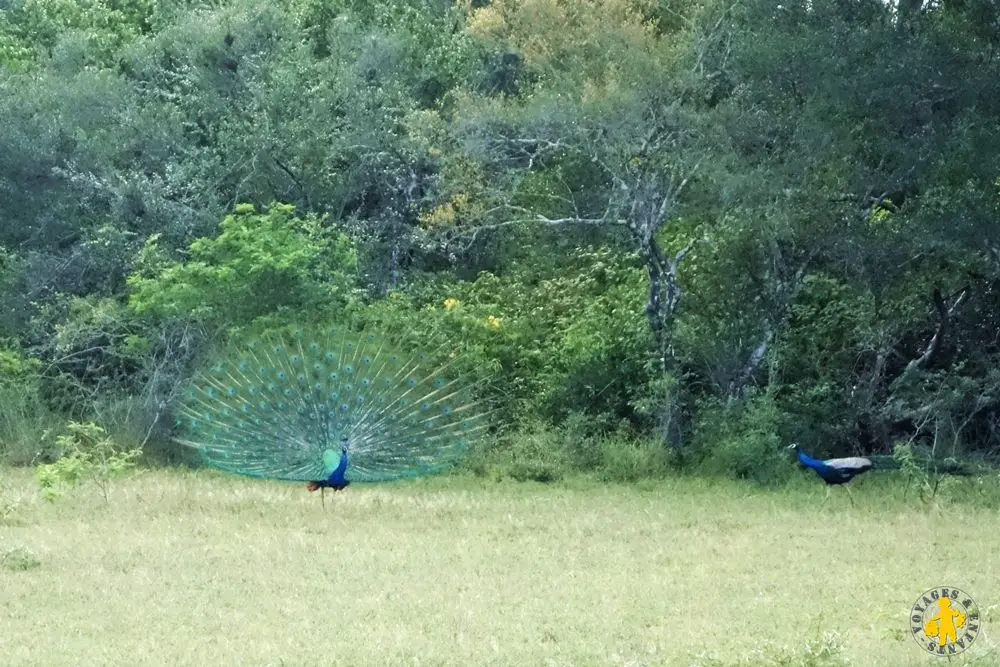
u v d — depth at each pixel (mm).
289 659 8727
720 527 14070
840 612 10188
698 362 19406
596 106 19219
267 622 9828
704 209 19469
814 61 17203
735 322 19000
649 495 16438
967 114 16719
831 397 18625
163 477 17328
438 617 9945
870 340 18625
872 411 18516
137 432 19234
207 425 14875
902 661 8672
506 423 19312
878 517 14758
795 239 18203
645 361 19203
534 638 9367
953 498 15781
